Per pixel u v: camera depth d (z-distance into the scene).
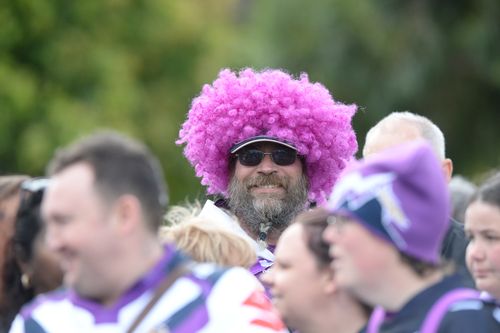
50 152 49.16
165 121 55.00
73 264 10.05
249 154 15.68
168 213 15.43
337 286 10.34
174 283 10.20
